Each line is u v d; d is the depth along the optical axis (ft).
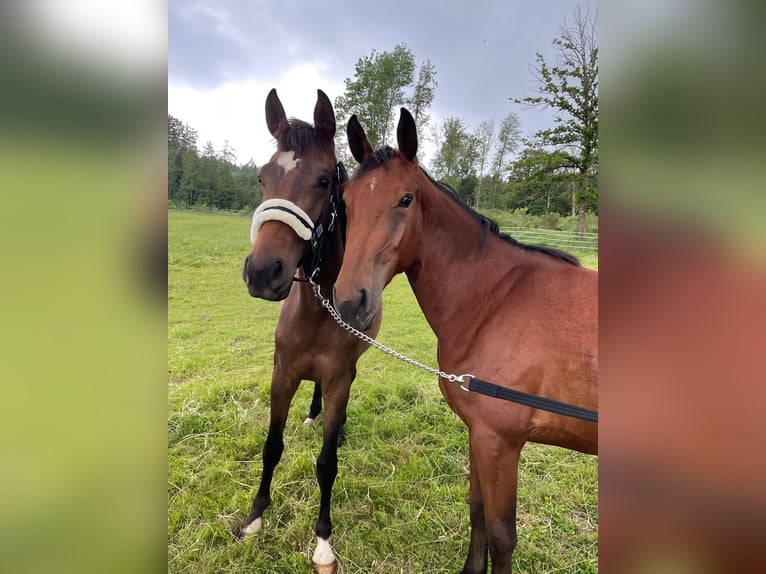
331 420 6.80
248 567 6.35
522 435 4.90
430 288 5.51
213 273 33.30
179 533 6.86
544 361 4.77
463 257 5.42
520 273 5.24
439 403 11.40
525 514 7.50
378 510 7.50
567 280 5.06
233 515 7.27
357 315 4.64
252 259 5.82
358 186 4.97
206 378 12.81
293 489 7.92
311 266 6.21
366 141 5.86
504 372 4.90
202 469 8.40
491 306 5.21
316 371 6.81
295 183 6.09
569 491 8.07
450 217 5.41
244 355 15.46
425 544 6.85
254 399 11.41
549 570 6.43
